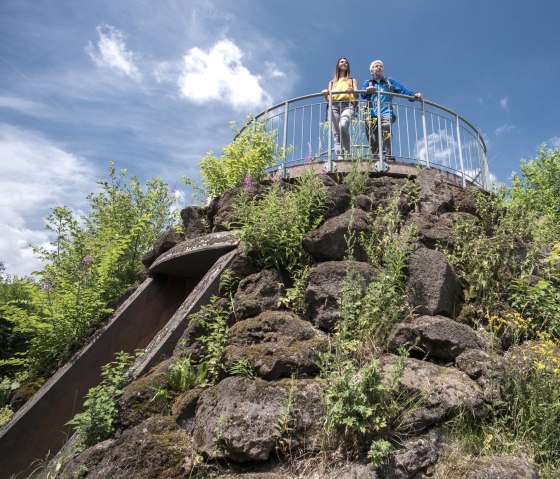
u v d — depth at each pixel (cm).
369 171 647
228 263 535
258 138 770
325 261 497
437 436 360
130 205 1143
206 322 476
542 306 511
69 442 421
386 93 748
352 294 438
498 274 538
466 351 423
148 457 350
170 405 408
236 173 735
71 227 751
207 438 362
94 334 602
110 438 398
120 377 441
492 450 361
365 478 326
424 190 623
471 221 578
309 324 456
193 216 678
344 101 759
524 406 388
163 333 486
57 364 620
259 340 441
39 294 651
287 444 355
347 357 409
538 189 2041
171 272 672
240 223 563
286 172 722
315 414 368
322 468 344
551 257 585
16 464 480
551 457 362
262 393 376
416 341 427
